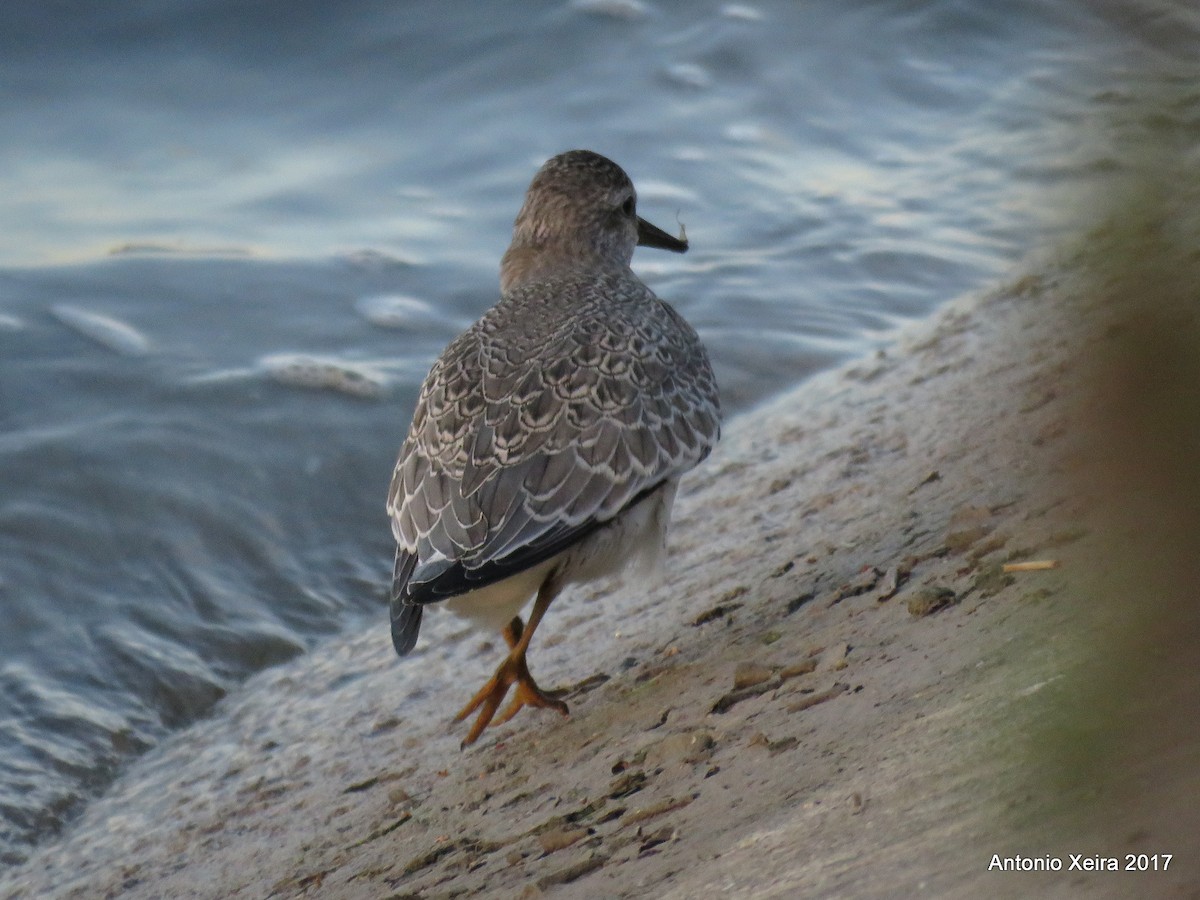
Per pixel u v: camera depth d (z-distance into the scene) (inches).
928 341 595.2
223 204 756.6
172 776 421.4
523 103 849.5
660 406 352.8
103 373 605.9
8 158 790.5
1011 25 896.3
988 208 737.6
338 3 898.7
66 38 876.6
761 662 331.6
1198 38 175.0
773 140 820.0
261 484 555.5
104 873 371.2
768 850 222.7
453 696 420.5
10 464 550.0
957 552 341.7
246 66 872.3
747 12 910.4
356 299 674.2
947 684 259.4
